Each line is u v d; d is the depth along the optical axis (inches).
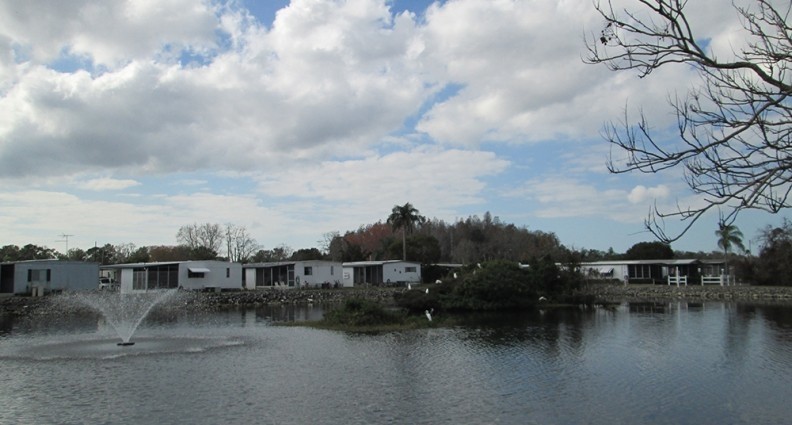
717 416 590.2
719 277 3043.8
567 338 1200.2
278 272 3208.7
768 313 1801.2
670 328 1382.9
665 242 260.5
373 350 1037.2
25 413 597.9
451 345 1102.4
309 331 1359.5
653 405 631.8
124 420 570.9
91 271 2445.9
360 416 584.7
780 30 254.2
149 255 4414.4
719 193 249.0
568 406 625.9
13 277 2370.8
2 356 967.6
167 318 1792.6
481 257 4490.7
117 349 1048.8
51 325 1593.3
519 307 2048.5
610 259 4200.3
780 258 2723.9
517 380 761.6
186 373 808.9
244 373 810.2
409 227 3981.3
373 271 3427.7
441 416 584.7
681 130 257.1
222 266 2800.2
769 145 238.1
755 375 793.6
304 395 674.2
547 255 2422.5
